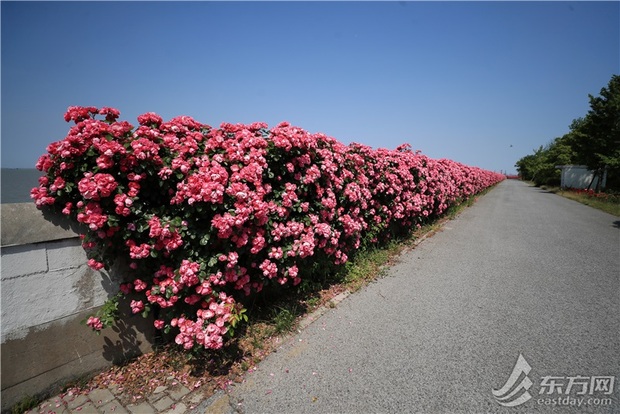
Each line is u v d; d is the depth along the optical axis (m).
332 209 4.12
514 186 41.50
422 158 8.74
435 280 4.80
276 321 3.36
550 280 4.80
